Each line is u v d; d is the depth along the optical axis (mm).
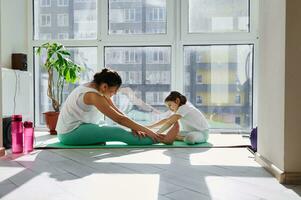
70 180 1503
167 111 3516
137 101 3562
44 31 3645
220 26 3455
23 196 1274
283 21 1477
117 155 2111
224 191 1334
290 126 1469
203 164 1838
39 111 3668
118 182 1471
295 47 1452
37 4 3635
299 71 1457
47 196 1275
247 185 1417
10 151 2256
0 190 1351
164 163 1867
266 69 1760
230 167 1763
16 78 3004
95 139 2467
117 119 2447
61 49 3193
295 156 1467
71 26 3607
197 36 3436
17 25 3400
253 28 3361
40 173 1632
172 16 3453
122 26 3557
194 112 2668
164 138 2504
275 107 1603
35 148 2361
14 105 2969
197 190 1349
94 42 3551
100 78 2463
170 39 3465
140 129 2480
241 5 3420
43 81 3635
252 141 2229
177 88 3475
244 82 3459
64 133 2479
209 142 2650
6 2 3172
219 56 3471
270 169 1632
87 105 2467
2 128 2205
